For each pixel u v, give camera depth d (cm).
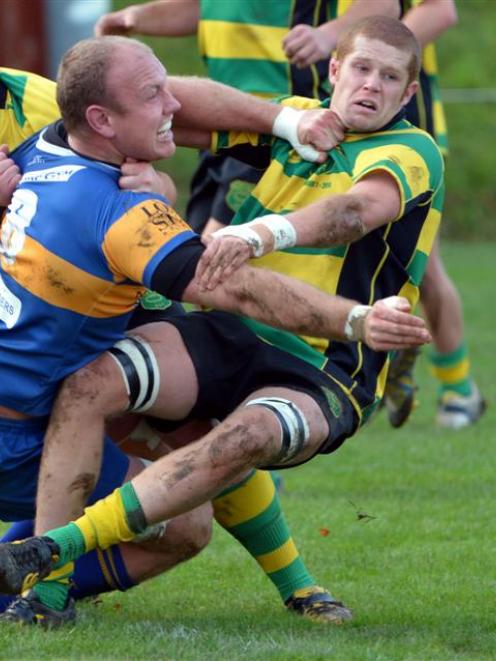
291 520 2108
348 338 1380
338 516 2133
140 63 1451
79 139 1473
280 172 1611
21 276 1458
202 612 1630
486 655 1387
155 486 1406
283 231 1438
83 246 1426
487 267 6012
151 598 1712
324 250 1552
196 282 1389
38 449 1485
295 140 1593
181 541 1545
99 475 1480
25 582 1372
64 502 1444
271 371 1504
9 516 1572
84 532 1406
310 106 1667
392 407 2670
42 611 1491
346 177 1566
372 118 1571
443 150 2491
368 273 1566
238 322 1534
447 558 1872
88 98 1447
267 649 1373
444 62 8094
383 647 1397
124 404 1465
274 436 1418
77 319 1445
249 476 1585
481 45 8231
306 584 1639
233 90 1627
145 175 1456
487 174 7538
